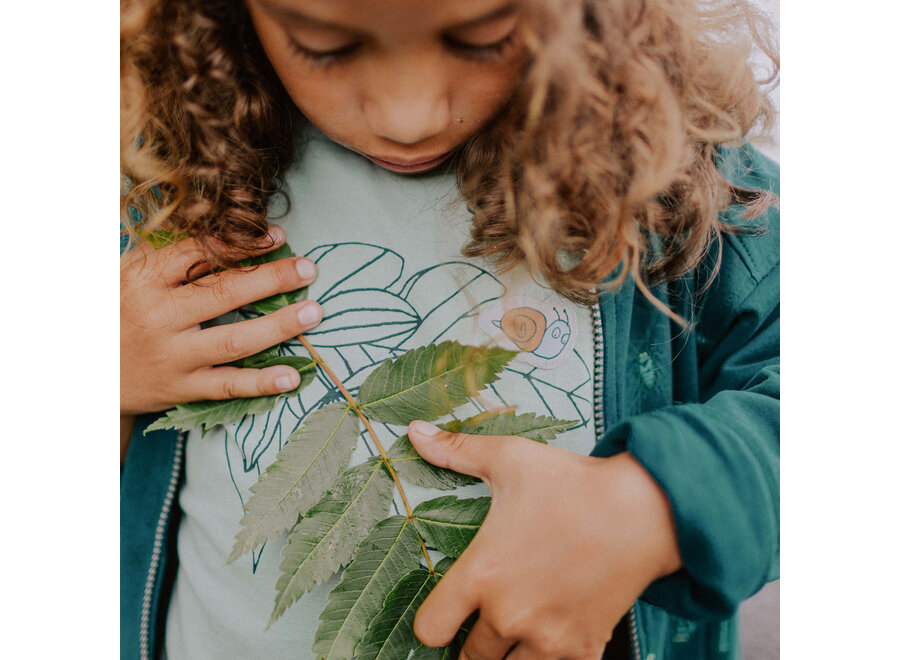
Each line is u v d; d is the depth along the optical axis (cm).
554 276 50
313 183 55
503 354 50
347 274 54
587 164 46
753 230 60
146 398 54
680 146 47
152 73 51
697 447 46
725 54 53
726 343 62
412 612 47
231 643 55
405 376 50
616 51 45
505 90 43
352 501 48
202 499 56
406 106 42
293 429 52
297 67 43
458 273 54
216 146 51
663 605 48
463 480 49
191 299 52
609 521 44
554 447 49
